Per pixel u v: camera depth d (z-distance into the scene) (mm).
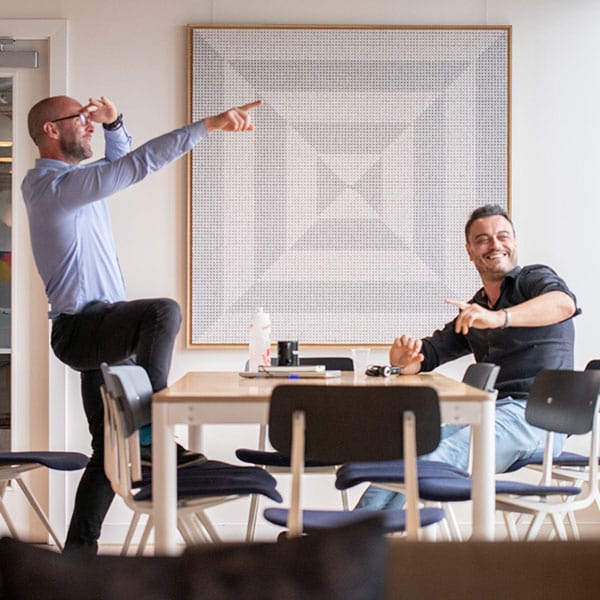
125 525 4602
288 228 4641
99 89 4652
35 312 4664
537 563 1001
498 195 4652
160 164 3455
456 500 2611
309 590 839
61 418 4570
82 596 833
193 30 4625
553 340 3668
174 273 4641
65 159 3736
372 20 4672
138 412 2688
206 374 3277
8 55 4641
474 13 4688
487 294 3812
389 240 4648
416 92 4652
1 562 844
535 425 3172
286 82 4637
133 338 3455
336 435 2209
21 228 4668
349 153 4652
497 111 4652
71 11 4660
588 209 4672
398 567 1004
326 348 4621
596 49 4684
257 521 4609
